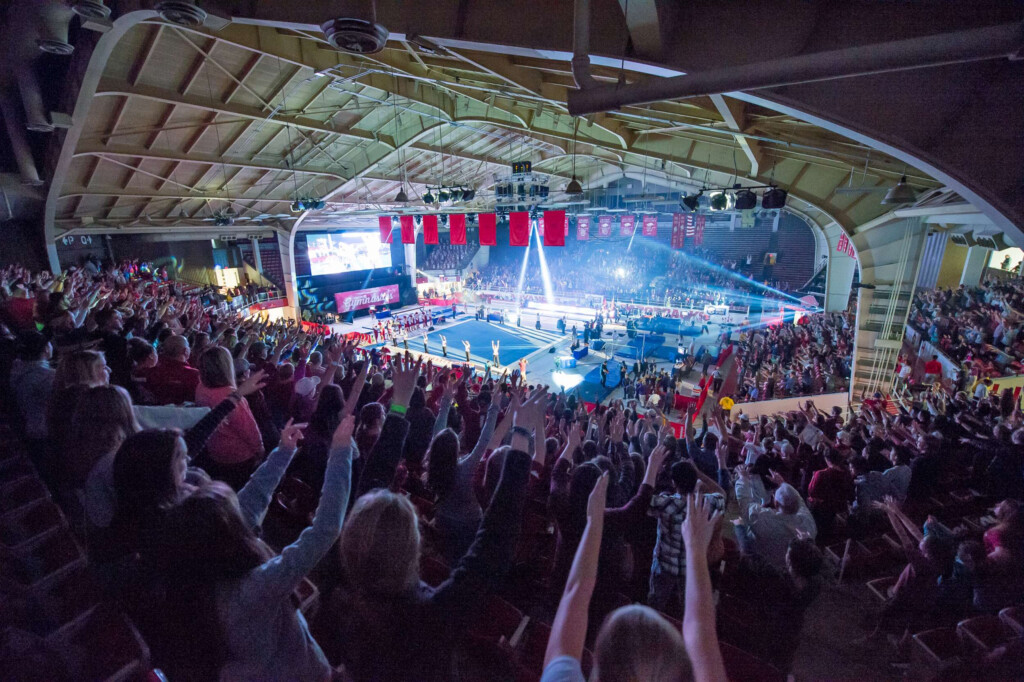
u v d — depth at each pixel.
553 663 1.21
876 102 5.09
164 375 3.87
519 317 40.47
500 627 3.10
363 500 1.44
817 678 3.72
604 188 39.09
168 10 4.78
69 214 20.25
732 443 7.31
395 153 24.70
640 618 1.04
